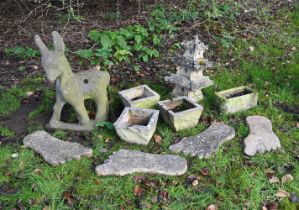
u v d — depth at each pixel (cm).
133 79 365
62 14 479
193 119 296
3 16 475
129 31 428
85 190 245
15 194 243
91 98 294
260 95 345
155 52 399
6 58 397
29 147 276
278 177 260
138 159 263
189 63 306
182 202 241
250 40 439
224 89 353
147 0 514
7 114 317
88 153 270
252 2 520
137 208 237
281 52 420
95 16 481
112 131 294
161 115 305
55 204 237
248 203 241
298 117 317
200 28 457
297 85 361
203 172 260
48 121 307
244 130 299
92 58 394
